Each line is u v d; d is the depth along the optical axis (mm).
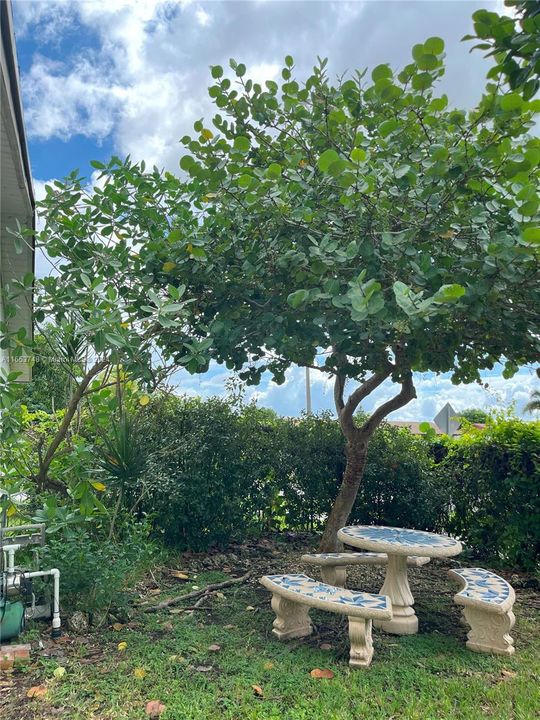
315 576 6137
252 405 7742
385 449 7785
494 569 6750
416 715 3141
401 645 4301
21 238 5203
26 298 5383
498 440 7031
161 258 5125
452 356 5121
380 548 4492
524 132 4266
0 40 3369
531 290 4289
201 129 5176
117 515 5621
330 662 3910
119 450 5113
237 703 3271
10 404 4395
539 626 4832
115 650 3994
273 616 4836
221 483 7051
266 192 4449
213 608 5031
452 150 4266
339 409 6508
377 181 4121
